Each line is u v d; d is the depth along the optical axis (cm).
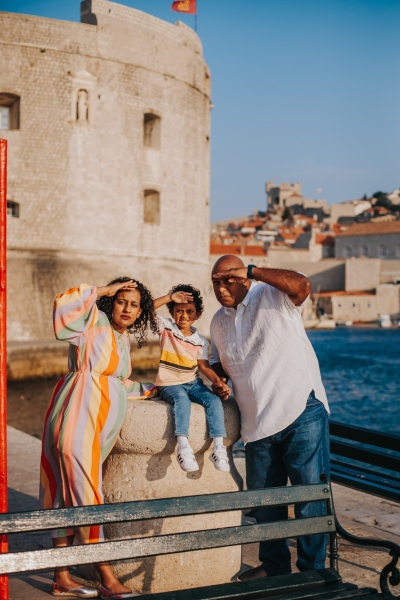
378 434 501
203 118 4688
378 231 11425
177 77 4341
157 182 4250
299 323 414
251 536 337
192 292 427
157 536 318
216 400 408
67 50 3891
